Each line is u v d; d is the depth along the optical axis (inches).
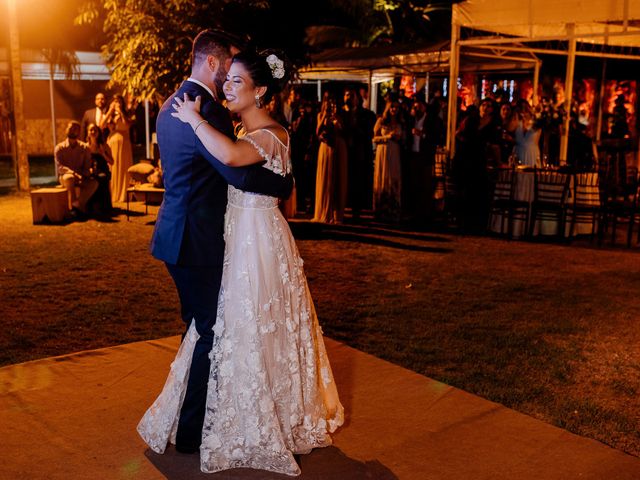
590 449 128.5
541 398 159.2
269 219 116.8
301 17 432.5
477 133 389.4
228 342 114.6
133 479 113.7
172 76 398.0
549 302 241.0
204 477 114.7
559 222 358.6
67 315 215.5
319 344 128.9
